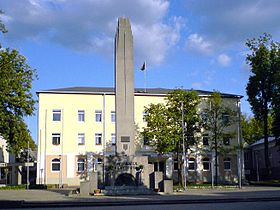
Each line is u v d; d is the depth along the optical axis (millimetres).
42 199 31734
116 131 40031
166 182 38500
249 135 92312
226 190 44281
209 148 66375
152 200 29953
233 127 69500
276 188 47625
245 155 86000
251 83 63156
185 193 38406
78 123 67062
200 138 60500
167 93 65938
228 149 62781
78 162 66312
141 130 67750
